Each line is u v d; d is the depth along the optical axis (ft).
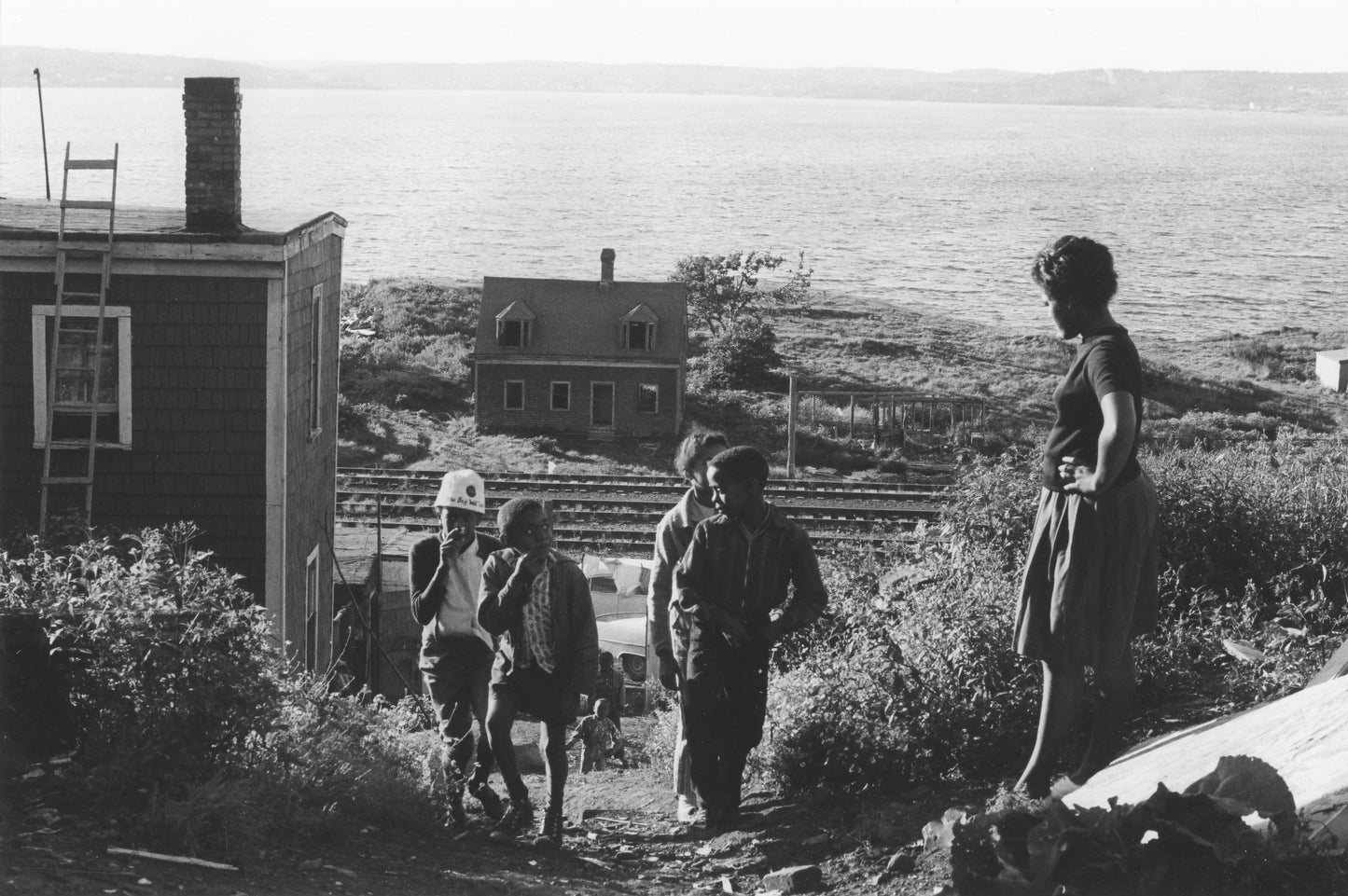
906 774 22.21
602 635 67.10
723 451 23.40
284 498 53.52
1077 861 12.48
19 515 52.47
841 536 101.45
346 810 22.20
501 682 22.75
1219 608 27.89
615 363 177.47
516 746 34.19
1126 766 16.97
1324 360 249.55
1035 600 17.26
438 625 24.86
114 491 53.06
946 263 510.58
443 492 24.77
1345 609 27.89
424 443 162.09
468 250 534.37
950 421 185.57
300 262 56.65
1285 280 493.77
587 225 640.58
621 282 187.62
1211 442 191.72
